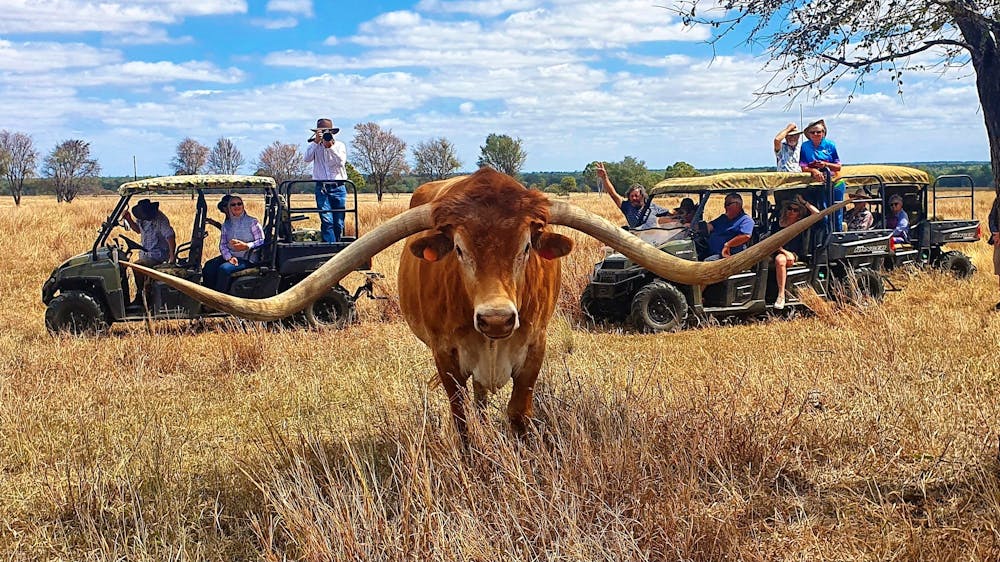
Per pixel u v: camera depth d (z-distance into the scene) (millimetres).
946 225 12977
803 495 4668
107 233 10281
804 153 11031
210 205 31812
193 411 6824
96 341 9359
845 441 5289
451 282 4742
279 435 5367
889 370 6504
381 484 4797
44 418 6598
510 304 4090
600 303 10648
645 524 4066
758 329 9562
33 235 19359
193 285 3932
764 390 6082
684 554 3943
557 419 5246
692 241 10281
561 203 4516
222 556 4348
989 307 9758
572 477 4379
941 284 11719
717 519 4125
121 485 4777
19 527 4730
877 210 12859
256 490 4953
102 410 6727
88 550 4348
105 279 9984
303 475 4477
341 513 4012
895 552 3947
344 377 7594
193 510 4805
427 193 6496
